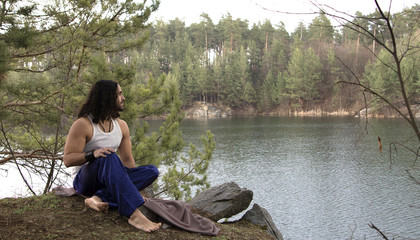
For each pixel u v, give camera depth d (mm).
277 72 99938
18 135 8422
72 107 6840
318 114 84938
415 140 41062
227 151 41750
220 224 3910
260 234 3953
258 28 111750
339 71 65125
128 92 7160
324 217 19109
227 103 99562
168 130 7910
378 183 25547
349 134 53312
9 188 10789
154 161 7539
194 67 100688
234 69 96562
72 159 3061
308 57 83750
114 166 3119
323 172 29875
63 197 3586
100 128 3186
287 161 35156
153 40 109938
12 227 2834
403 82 1797
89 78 6727
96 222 3092
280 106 94875
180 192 8312
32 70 7105
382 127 55094
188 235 3221
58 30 6973
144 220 3100
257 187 25734
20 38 5074
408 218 18078
